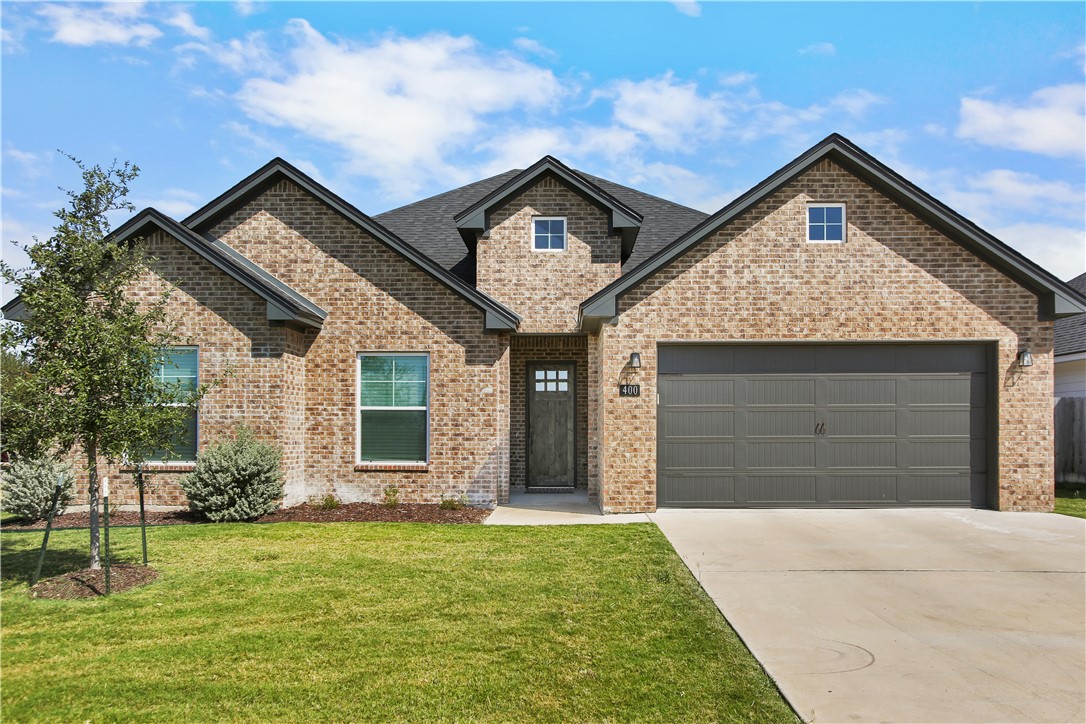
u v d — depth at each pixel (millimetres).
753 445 12539
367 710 4828
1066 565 8680
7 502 11258
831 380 12562
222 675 5371
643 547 9477
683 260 12500
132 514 12117
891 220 12453
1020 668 5598
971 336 12359
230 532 10539
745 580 7957
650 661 5637
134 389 7914
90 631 6277
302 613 6742
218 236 13516
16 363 7762
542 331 14266
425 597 7219
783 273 12453
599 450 13109
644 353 12453
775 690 5176
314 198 13516
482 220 14117
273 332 12469
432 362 13211
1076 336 17703
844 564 8680
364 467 13109
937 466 12516
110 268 8039
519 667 5508
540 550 9312
